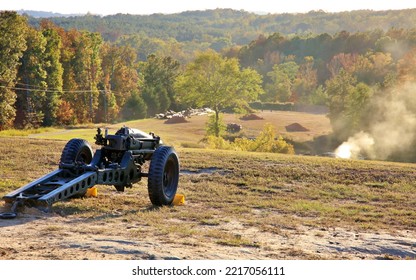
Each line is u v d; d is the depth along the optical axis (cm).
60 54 11606
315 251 1048
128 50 17325
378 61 19800
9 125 9025
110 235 1051
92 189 1535
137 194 1655
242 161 2491
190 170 2219
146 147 1517
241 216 1391
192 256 923
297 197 1803
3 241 969
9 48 8650
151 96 15988
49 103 10388
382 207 1670
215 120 11256
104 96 13350
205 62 11762
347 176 2223
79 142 1452
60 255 889
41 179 1285
